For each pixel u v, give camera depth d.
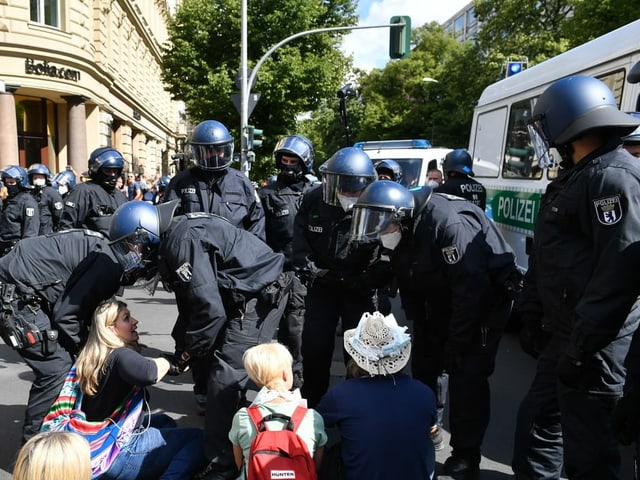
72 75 16.70
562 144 2.34
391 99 39.72
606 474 2.29
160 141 37.22
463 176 5.39
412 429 2.26
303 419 2.39
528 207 6.14
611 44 4.89
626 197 2.05
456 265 2.86
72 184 10.06
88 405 2.76
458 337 2.90
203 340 2.80
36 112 17.73
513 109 6.80
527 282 2.82
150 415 3.21
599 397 2.25
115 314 2.76
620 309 2.05
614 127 2.21
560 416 2.51
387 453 2.23
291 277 3.25
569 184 2.28
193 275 2.75
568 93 2.29
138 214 2.79
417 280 3.09
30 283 2.93
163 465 2.86
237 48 18.12
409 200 2.85
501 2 23.75
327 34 18.81
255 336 3.03
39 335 2.94
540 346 2.79
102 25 19.31
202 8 18.06
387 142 11.00
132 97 25.11
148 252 2.87
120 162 5.29
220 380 2.95
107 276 2.96
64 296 2.92
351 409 2.30
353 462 2.27
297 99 17.98
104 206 5.25
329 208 3.46
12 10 14.95
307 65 17.70
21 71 15.38
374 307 3.66
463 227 2.89
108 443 2.71
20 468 1.95
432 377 3.48
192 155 4.06
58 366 3.02
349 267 3.44
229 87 17.34
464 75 27.09
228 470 2.90
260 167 18.55
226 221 3.11
